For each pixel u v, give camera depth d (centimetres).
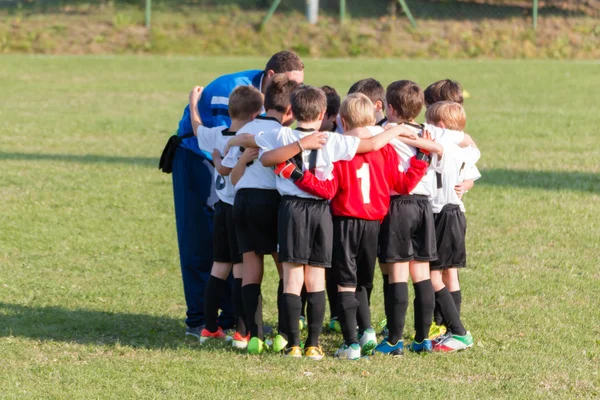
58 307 2208
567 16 10356
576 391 1664
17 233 2944
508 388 1664
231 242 1886
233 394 1608
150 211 3294
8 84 7025
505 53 9706
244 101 1850
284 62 1972
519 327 2073
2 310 2159
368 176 1764
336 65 8562
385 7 10362
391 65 8656
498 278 2503
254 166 1812
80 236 2941
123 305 2250
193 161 2000
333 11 10319
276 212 1816
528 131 5181
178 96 6606
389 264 1830
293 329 1802
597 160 4331
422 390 1638
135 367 1747
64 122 5328
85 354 1844
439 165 1842
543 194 3612
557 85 7419
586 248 2850
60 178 3794
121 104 6150
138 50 9438
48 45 9281
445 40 9850
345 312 1802
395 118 1844
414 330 2061
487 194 3606
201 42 9581
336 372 1736
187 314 2020
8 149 4447
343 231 1775
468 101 6481
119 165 4100
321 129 2053
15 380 1670
